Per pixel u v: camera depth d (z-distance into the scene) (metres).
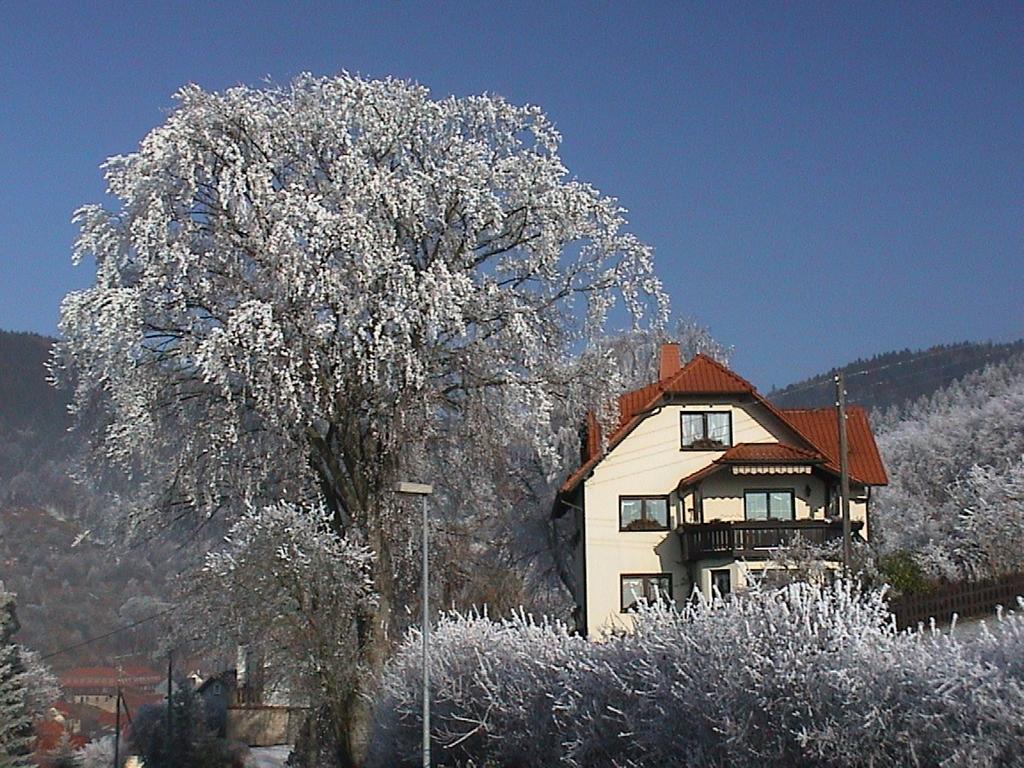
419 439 26.42
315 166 27.09
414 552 28.59
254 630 25.09
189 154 25.39
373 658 25.83
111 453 25.56
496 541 37.91
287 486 26.89
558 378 27.47
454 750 20.41
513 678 18.55
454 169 26.45
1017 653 10.31
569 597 46.59
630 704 15.28
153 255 25.22
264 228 25.42
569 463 41.34
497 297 26.44
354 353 25.03
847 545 29.95
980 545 30.53
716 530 38.12
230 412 25.39
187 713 47.25
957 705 10.54
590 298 27.52
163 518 27.69
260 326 24.33
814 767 12.22
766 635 13.22
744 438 40.38
